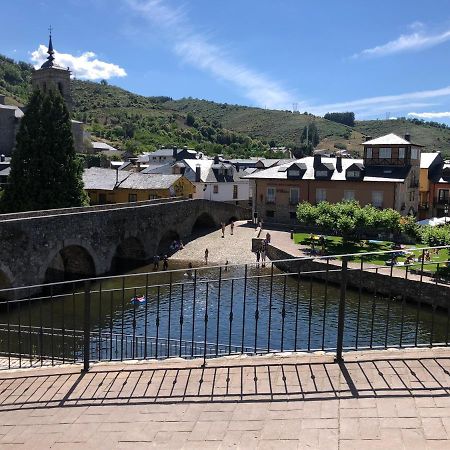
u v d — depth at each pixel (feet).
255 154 451.12
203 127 579.48
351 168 174.19
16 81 611.47
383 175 172.65
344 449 19.12
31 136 141.49
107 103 630.33
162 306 91.25
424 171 205.26
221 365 27.45
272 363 27.09
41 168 140.97
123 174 204.44
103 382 27.02
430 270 97.81
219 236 166.81
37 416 23.97
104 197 195.93
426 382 23.90
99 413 23.72
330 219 137.28
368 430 20.24
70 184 144.56
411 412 21.34
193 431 21.39
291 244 142.61
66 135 145.38
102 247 121.19
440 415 20.98
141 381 26.61
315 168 180.86
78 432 22.24
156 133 520.83
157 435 21.36
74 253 121.90
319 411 21.99
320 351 28.53
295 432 20.59
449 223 137.49
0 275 96.78
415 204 186.91
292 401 23.00
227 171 246.47
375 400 22.50
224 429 21.31
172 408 23.41
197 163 242.17
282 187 186.70
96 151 383.45
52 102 143.84
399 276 95.96
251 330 73.87
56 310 90.58
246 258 144.15
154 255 146.10
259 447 19.79
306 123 638.94
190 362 28.37
